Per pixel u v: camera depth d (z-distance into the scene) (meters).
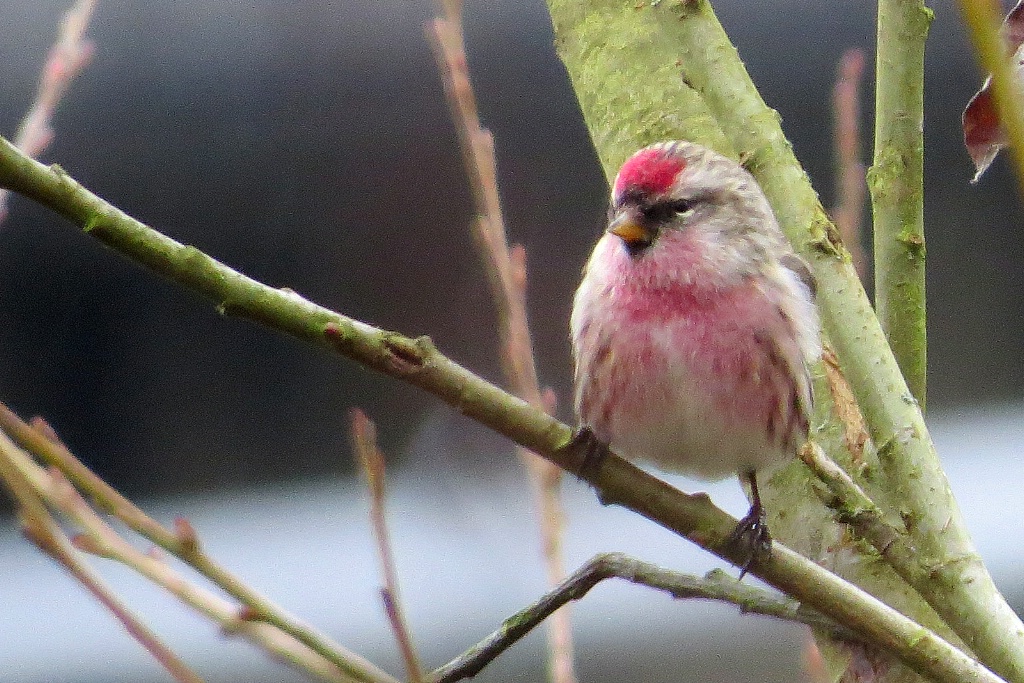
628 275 6.46
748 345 6.34
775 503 6.70
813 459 5.74
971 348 11.41
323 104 10.79
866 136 10.89
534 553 10.77
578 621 10.10
